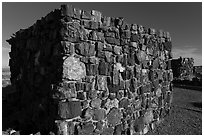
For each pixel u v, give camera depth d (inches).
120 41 255.4
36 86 256.1
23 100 289.0
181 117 339.9
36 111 238.8
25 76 294.2
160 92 323.6
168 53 344.5
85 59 217.2
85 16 220.1
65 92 200.2
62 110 198.1
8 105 308.7
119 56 252.1
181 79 760.3
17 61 329.7
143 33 291.6
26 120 250.7
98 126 224.7
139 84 280.7
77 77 209.6
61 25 206.5
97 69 227.1
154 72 309.9
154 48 311.0
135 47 275.1
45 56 239.0
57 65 211.5
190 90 612.1
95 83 225.6
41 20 253.1
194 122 319.3
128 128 261.6
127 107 260.4
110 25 247.0
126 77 259.6
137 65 278.4
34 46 272.2
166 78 339.9
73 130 205.0
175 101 458.0
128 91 263.1
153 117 306.5
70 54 206.7
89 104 219.0
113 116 242.2
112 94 242.1
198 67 951.0
